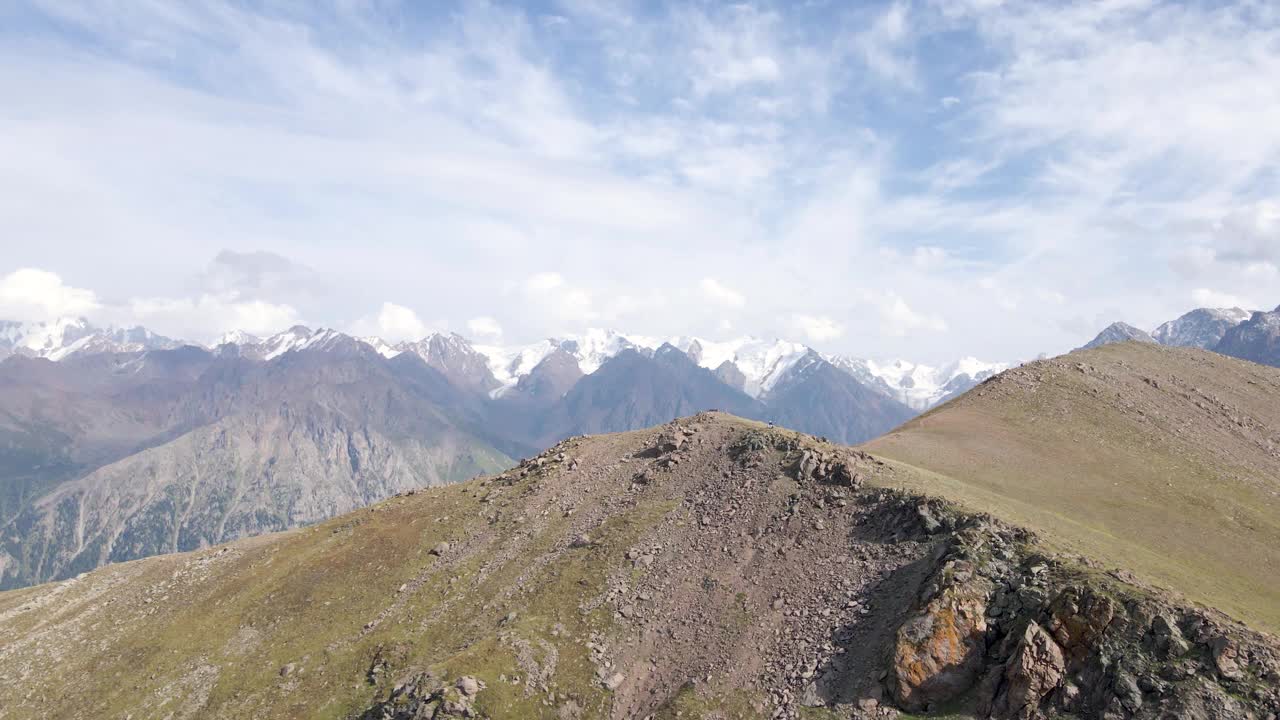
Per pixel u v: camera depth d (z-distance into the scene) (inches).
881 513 2957.7
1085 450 4490.7
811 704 2257.6
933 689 2102.6
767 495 3385.8
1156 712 1755.7
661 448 4249.5
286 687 3068.4
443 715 2496.3
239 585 3969.0
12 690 3368.6
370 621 3398.1
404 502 4687.5
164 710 3097.9
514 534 3821.4
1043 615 2087.8
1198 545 3309.5
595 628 2928.2
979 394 5629.9
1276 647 1806.1
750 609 2778.1
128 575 4446.4
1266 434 5044.3
